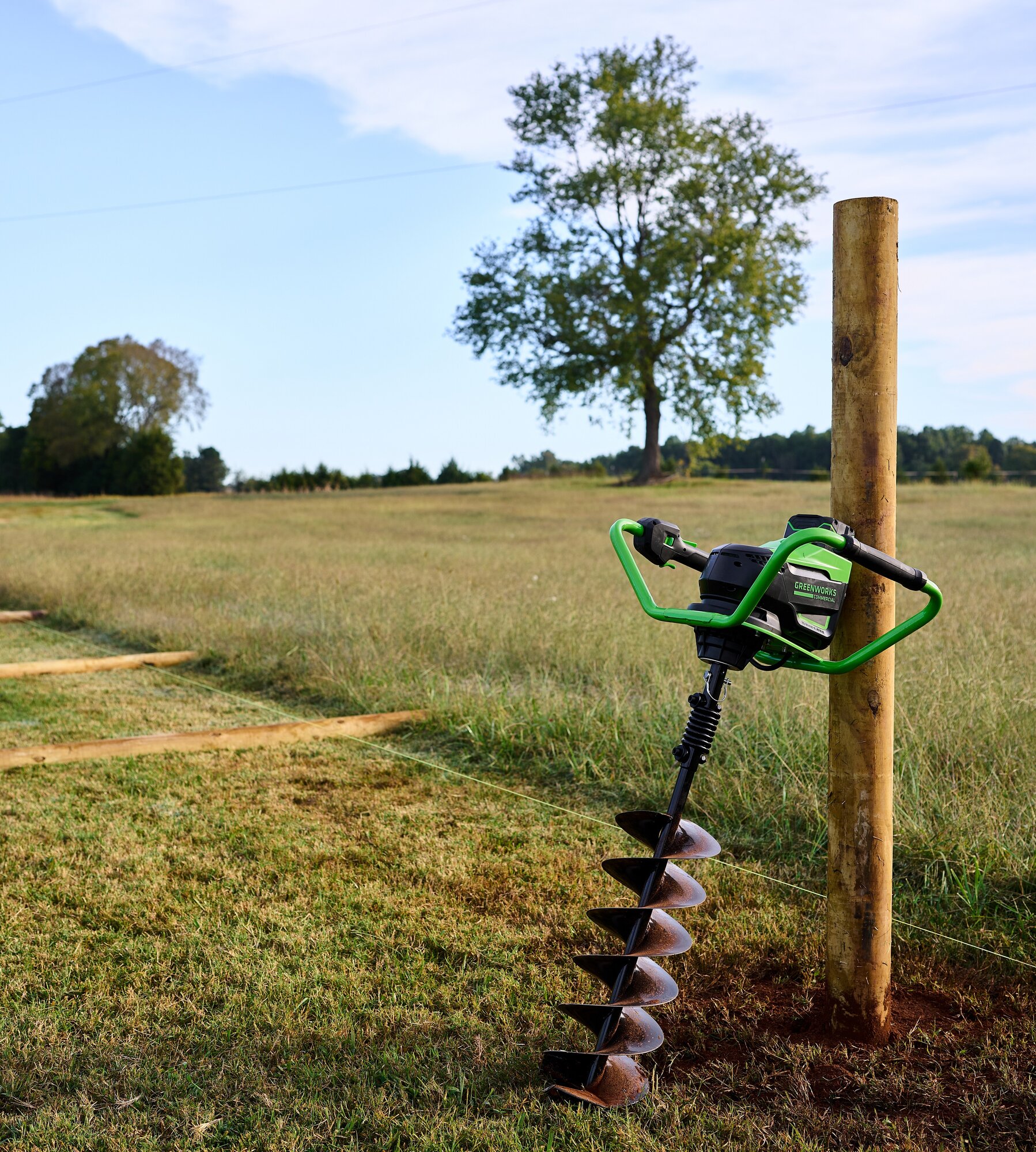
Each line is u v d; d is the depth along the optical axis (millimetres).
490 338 49281
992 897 3748
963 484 46750
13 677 8094
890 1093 2559
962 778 4648
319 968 3262
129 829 4566
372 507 38031
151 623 10008
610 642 7746
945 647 7098
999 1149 2355
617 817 2781
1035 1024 2863
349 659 7723
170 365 84188
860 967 2762
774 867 4125
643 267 46500
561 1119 2463
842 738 2734
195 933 3514
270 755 5801
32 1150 2359
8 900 3781
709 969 3279
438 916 3660
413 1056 2742
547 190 48156
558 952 3387
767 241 48469
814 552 2600
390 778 5391
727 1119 2455
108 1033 2871
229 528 26781
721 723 5633
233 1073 2686
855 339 2635
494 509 36125
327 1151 2363
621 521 2562
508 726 5957
